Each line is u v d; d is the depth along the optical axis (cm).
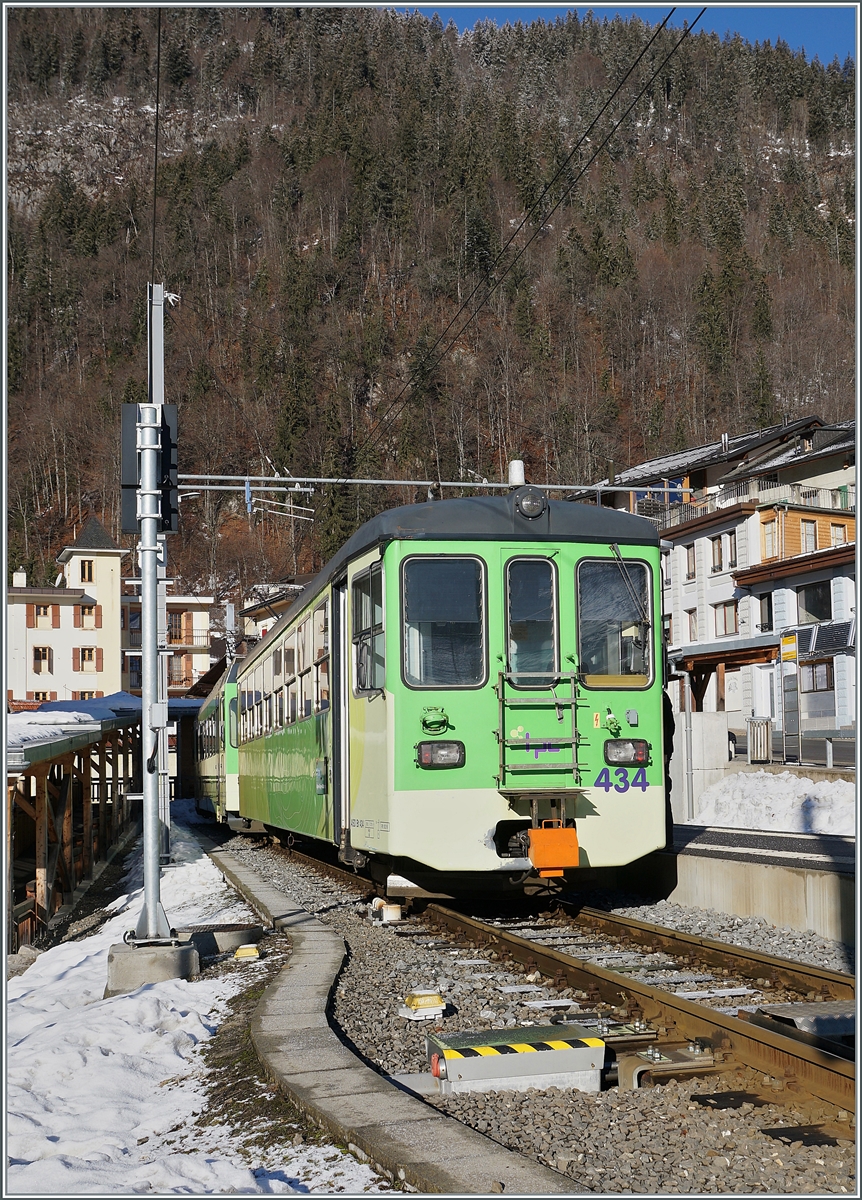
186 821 3366
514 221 11406
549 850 891
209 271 11219
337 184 11906
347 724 1114
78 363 10475
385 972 776
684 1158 414
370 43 18462
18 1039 706
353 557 1051
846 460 4075
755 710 2938
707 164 17038
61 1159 450
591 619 966
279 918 1029
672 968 761
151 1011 704
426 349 8744
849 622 2639
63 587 6372
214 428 8494
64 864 1880
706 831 1487
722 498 4331
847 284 10475
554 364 9331
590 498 5266
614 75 18812
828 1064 466
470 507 962
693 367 9450
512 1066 509
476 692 932
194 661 6719
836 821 1788
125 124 19712
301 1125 460
